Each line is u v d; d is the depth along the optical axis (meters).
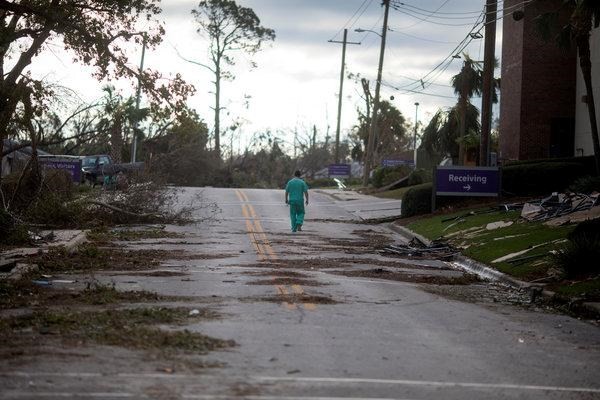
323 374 8.62
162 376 8.23
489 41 33.81
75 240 23.67
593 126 29.91
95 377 8.10
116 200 31.50
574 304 14.55
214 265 19.45
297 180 30.81
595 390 8.42
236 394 7.66
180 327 11.00
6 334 10.16
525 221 25.86
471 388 8.28
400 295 15.43
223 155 97.94
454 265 22.05
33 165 28.64
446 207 34.69
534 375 9.02
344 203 47.31
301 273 18.19
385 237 29.64
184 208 33.66
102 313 11.85
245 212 39.44
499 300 15.70
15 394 7.42
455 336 11.34
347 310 13.21
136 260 19.95
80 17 21.25
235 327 11.17
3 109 22.23
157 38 21.80
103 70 21.56
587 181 28.28
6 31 20.45
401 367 9.13
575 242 17.91
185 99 22.08
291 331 11.06
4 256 19.16
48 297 13.65
